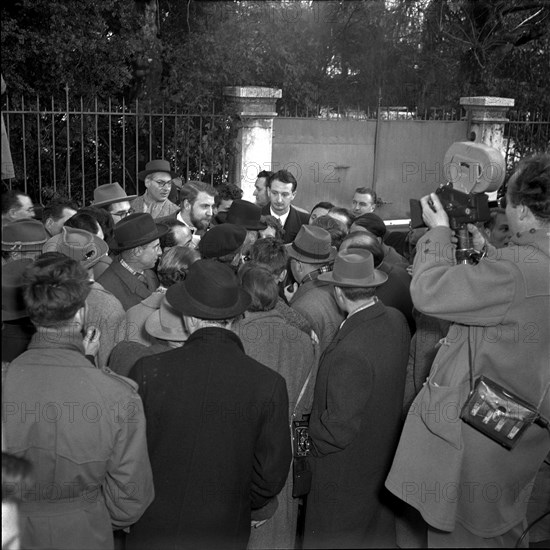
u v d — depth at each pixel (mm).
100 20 8953
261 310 2969
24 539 2209
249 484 2572
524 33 12406
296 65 10922
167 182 6223
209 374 2445
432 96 12328
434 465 2486
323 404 2998
